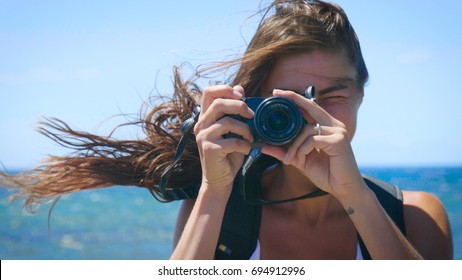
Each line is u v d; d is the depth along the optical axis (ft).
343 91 9.96
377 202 9.18
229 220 10.23
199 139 9.29
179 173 11.45
